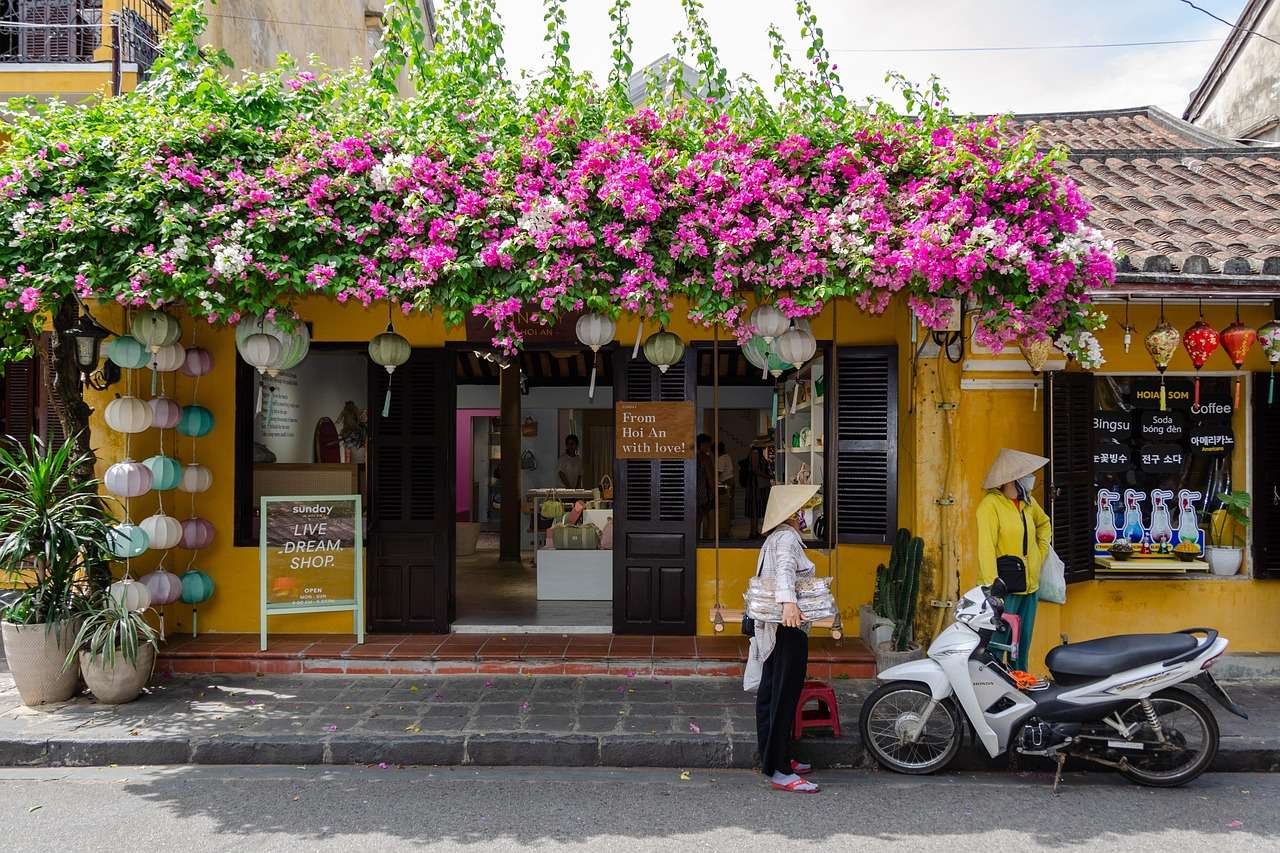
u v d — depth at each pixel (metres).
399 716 6.09
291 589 7.30
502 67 6.86
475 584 10.34
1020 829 4.66
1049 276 5.21
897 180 5.64
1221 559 7.25
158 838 4.54
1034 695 5.21
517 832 4.61
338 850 4.41
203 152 5.76
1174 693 5.18
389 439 7.80
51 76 8.18
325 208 5.55
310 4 11.84
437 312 7.74
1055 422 6.90
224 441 7.75
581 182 5.46
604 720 5.98
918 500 7.05
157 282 5.51
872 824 4.72
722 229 5.40
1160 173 9.13
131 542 6.70
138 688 6.41
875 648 7.02
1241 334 6.29
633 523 7.74
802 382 8.66
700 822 4.74
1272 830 4.64
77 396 6.73
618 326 7.70
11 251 5.61
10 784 5.29
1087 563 7.14
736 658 7.01
